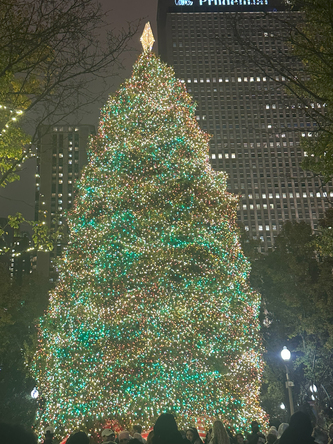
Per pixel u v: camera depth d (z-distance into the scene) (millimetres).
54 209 124625
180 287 20891
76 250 21984
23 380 35750
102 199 22422
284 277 33688
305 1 10430
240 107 128250
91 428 19328
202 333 21344
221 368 21703
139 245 20781
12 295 34656
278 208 120938
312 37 11383
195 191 23016
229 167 123500
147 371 19703
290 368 34719
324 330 33562
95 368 19891
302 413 5113
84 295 20797
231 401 20703
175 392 19641
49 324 22172
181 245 21219
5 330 33469
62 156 129375
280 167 124000
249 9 135000
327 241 16484
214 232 22844
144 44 26844
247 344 23109
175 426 4734
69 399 19453
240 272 23422
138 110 23516
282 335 35062
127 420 19422
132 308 20391
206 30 135625
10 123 11406
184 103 25047
